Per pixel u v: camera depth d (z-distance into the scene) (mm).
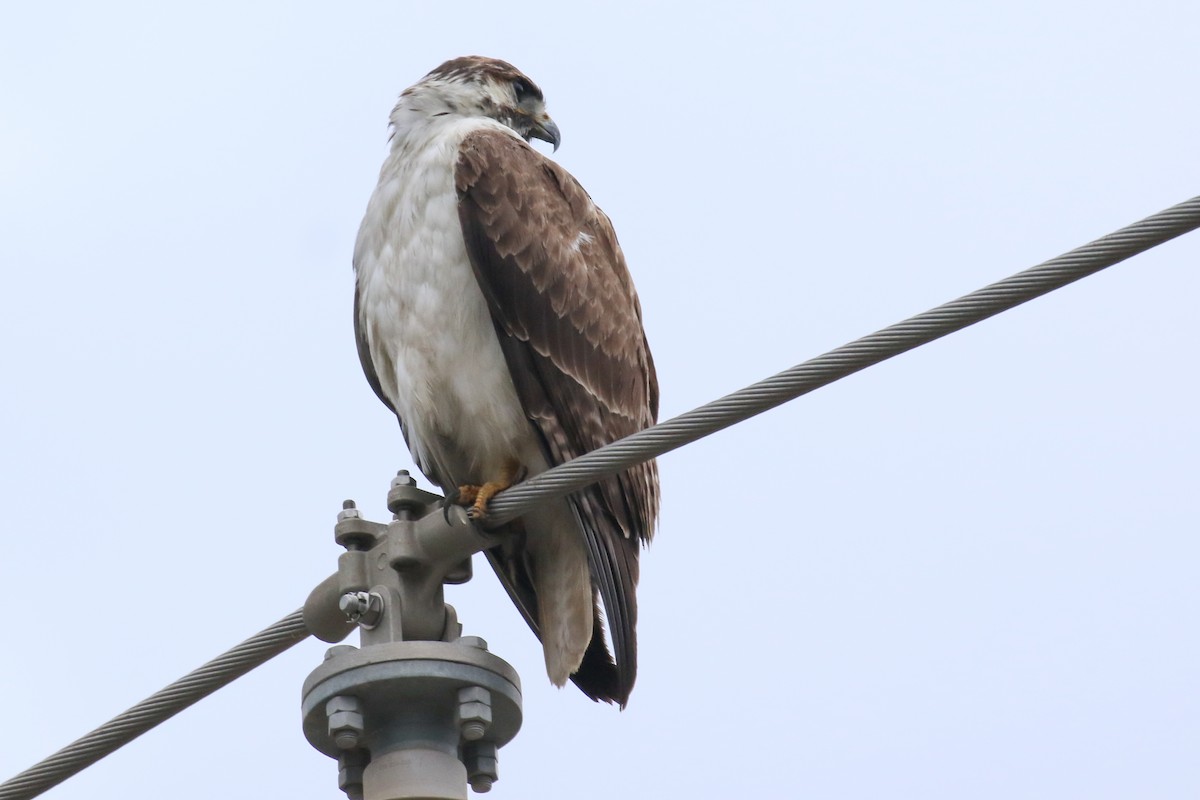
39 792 8938
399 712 8695
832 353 8258
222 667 9148
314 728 8828
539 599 11602
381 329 12094
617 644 10688
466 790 8602
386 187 12266
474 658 8727
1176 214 7609
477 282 11805
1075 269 7809
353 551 9242
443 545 9125
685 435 8633
